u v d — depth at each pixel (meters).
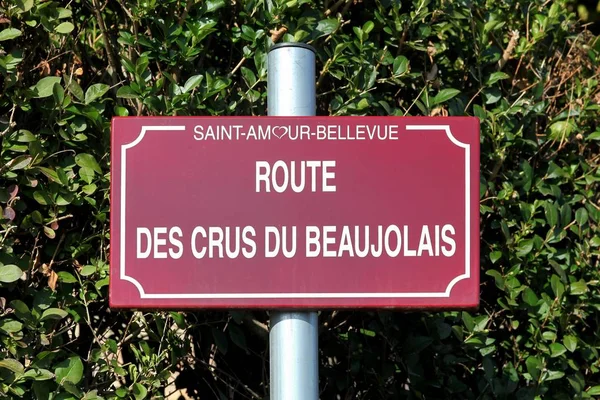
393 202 1.50
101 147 2.20
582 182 2.62
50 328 2.10
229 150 1.51
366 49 2.35
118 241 1.48
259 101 2.38
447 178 1.52
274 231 1.49
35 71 2.22
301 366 1.52
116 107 2.22
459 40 2.59
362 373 2.48
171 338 2.21
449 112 2.49
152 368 2.15
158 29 2.31
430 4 2.50
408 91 2.58
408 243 1.50
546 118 2.71
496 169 2.48
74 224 2.22
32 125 2.18
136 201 1.49
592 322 2.65
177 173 1.50
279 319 1.54
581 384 2.45
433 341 2.41
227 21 2.41
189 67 2.32
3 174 2.04
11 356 2.01
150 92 2.18
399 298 1.48
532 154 2.63
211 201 1.50
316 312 1.55
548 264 2.52
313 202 1.50
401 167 1.51
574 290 2.42
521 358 2.48
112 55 2.32
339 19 2.33
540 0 2.79
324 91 2.49
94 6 2.26
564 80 2.72
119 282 1.47
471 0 2.53
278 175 1.50
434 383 2.38
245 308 1.49
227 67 2.46
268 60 1.63
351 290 1.48
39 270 2.09
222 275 1.48
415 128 1.52
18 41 2.21
